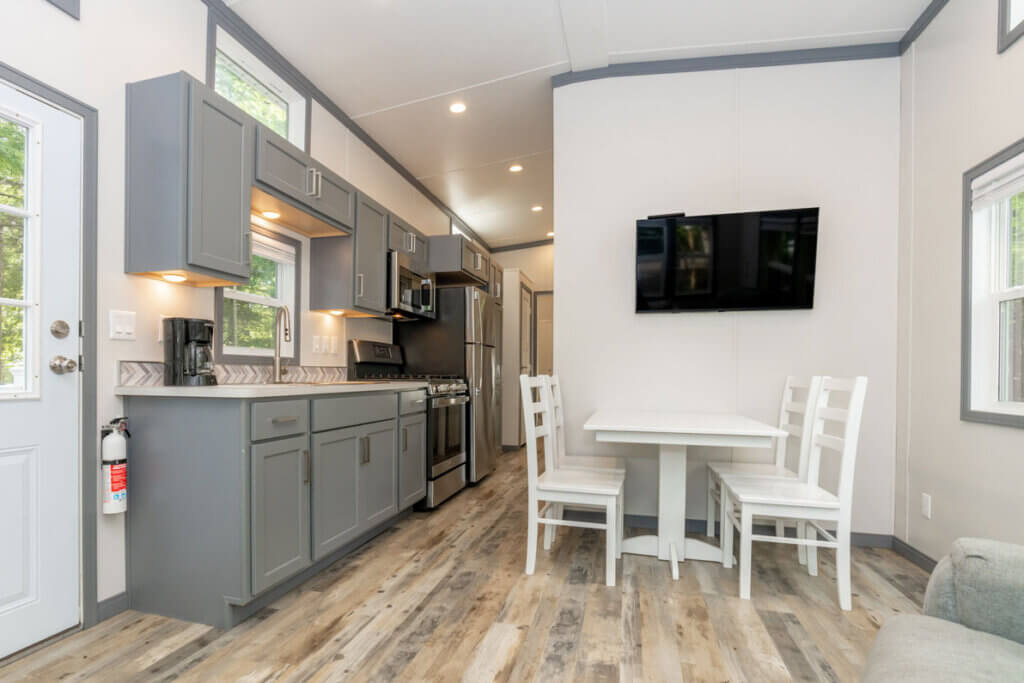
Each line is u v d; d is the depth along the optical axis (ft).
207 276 6.57
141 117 6.36
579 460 9.11
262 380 8.83
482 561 7.95
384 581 7.18
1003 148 6.49
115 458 5.97
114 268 6.23
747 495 6.66
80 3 5.88
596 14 8.41
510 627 5.88
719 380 9.53
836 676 4.94
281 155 7.89
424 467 10.69
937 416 7.70
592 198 10.14
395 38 8.98
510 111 11.64
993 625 3.07
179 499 6.07
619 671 5.01
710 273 9.31
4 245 5.21
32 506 5.34
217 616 5.87
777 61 9.42
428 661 5.18
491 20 8.59
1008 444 6.26
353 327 11.88
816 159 9.28
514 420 19.34
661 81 9.86
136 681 4.81
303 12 8.26
